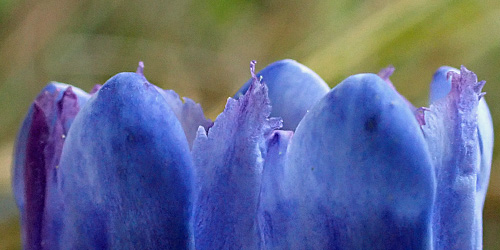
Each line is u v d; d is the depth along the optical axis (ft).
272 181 0.26
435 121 0.26
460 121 0.26
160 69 0.71
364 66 0.59
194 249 0.26
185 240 0.26
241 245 0.26
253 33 0.75
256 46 0.74
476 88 0.26
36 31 0.66
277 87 0.29
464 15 0.61
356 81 0.25
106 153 0.26
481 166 0.28
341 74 0.58
